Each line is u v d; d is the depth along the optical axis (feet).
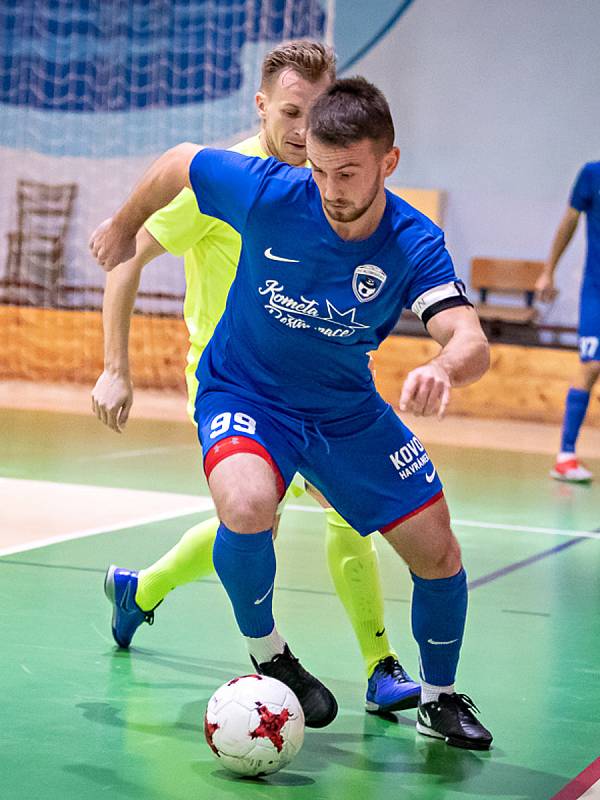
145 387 57.88
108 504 27.02
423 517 11.80
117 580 15.06
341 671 14.99
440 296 10.91
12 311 58.85
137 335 58.03
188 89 62.80
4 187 64.49
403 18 60.08
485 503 30.35
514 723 13.17
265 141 13.89
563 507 30.45
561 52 58.59
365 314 11.23
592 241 35.53
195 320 14.40
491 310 55.83
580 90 58.44
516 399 53.67
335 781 11.09
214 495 11.39
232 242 13.92
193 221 13.73
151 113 63.36
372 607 13.47
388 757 11.87
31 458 33.50
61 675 14.02
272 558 11.53
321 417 11.82
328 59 13.52
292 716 11.01
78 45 63.72
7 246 64.23
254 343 11.87
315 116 10.46
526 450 42.83
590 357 35.70
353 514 11.99
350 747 12.15
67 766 10.98
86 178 63.98
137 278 13.62
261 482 11.28
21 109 64.28
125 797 10.28
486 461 38.93
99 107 63.72
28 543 22.12
